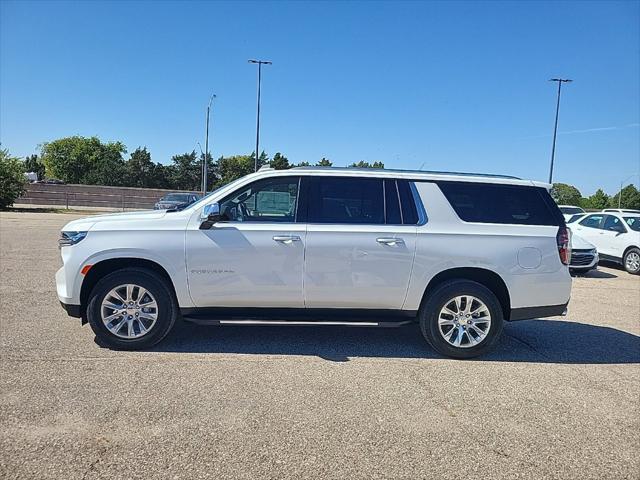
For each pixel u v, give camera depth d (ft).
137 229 17.02
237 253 16.99
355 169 18.16
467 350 17.72
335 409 13.30
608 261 47.39
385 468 10.59
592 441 12.10
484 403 14.11
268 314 17.61
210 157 279.28
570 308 27.63
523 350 19.27
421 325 17.90
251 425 12.23
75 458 10.50
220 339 18.99
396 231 17.35
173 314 17.35
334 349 18.37
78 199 148.77
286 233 17.06
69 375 14.90
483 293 17.54
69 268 16.92
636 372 17.15
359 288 17.26
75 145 291.17
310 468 10.46
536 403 14.24
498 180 18.25
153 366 15.90
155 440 11.34
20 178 108.58
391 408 13.52
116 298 17.16
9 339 18.10
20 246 43.65
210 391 14.11
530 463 11.02
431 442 11.77
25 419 12.09
